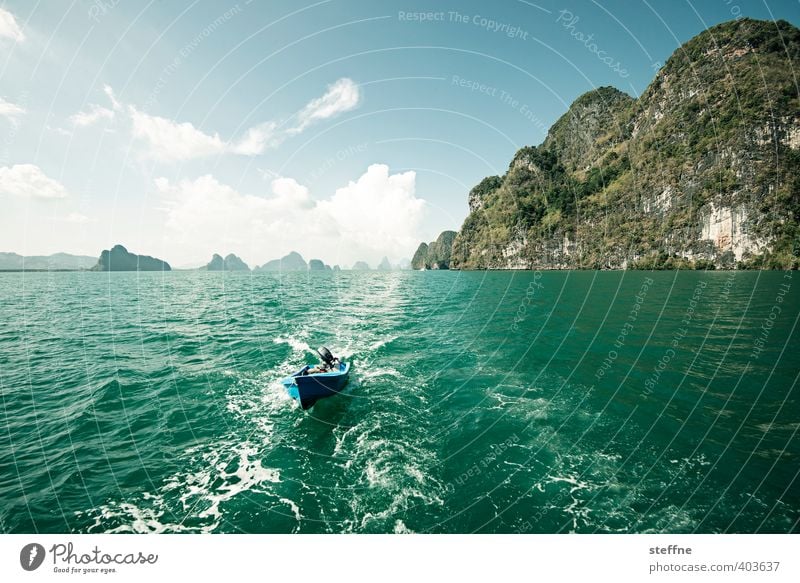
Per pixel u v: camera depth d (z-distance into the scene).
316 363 17.42
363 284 70.25
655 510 7.64
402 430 10.91
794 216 73.31
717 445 9.98
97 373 15.68
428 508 7.71
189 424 11.30
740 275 62.28
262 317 30.00
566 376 15.30
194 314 31.22
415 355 18.73
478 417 11.73
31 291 51.00
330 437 10.53
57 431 10.79
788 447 9.84
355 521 7.37
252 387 14.34
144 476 8.73
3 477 8.62
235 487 8.35
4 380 14.80
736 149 81.12
